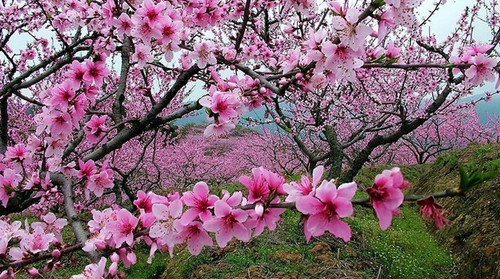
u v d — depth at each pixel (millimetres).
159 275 6133
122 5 2621
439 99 5496
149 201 1512
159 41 2266
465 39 6770
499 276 4227
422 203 908
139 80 6074
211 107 1738
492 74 1779
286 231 5047
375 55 1961
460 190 877
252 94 2262
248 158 16172
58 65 3262
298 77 1923
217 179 16203
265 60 4262
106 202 11664
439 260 5293
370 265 4523
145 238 1386
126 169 11102
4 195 2033
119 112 2857
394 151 15914
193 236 1229
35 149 2182
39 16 4336
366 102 7734
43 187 2096
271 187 1146
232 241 4887
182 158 15375
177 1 2668
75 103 1908
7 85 3098
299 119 6438
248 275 4137
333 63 1445
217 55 2447
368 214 6422
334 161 6047
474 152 8109
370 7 1315
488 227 5148
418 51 7242
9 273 1423
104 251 1401
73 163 2314
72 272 5570
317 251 4566
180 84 2643
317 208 989
